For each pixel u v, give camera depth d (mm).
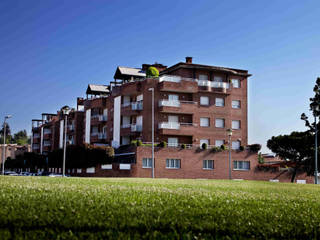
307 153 59344
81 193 11109
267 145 65875
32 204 8336
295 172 58750
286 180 58562
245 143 60812
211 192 14086
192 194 12570
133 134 57562
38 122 107625
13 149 122562
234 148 59625
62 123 84625
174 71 59844
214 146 57031
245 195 13391
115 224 6566
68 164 50969
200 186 18406
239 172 56000
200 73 59188
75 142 75125
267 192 16094
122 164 49000
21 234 5695
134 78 64250
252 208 9453
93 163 47875
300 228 7023
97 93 72375
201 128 57562
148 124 55812
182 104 56375
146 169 50188
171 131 55250
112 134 62812
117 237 5668
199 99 58062
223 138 59000
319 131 57750
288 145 61906
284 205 10586
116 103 61938
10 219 6586
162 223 6836
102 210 7895
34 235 5656
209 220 7352
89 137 69438
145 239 5684
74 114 77750
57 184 15445
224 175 55031
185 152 53031
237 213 8367
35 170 74812
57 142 88250
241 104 61406
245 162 56625
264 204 10523
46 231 5945
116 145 59562
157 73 58594
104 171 48062
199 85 57938
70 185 14852
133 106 57656
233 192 14766
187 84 56438
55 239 5531
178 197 11266
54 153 55750
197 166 53562
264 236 6277
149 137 55656
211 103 58781
